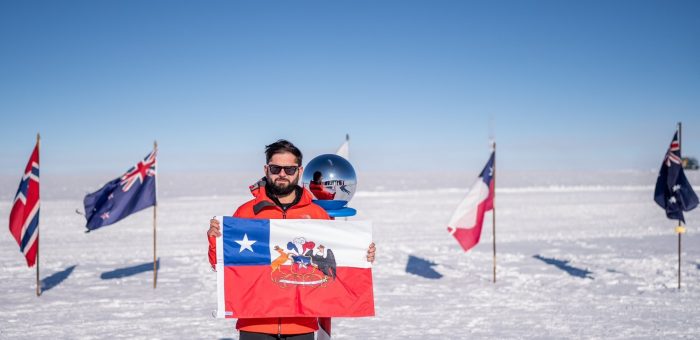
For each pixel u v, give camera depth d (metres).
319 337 3.48
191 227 18.70
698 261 11.69
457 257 12.56
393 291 8.80
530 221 21.19
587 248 13.98
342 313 3.19
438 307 7.64
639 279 9.73
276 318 3.14
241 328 3.17
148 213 23.92
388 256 12.73
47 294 8.52
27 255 8.25
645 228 18.83
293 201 3.31
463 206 8.92
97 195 8.43
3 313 7.26
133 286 9.16
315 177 4.11
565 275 10.20
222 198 34.53
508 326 6.59
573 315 7.13
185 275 10.22
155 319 6.95
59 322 6.79
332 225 3.28
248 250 3.18
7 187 44.75
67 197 35.88
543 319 6.92
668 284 9.23
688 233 17.31
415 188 48.38
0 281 9.59
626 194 37.84
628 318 6.93
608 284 9.30
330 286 3.22
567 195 36.75
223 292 3.11
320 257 3.24
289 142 3.16
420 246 14.43
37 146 8.29
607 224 20.12
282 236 3.23
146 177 8.79
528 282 9.55
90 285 9.25
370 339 6.05
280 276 3.19
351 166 4.20
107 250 13.54
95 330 6.41
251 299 3.13
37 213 8.35
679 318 6.92
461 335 6.20
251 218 3.22
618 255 12.71
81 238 15.93
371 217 22.66
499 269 10.91
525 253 13.13
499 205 28.53
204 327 6.56
